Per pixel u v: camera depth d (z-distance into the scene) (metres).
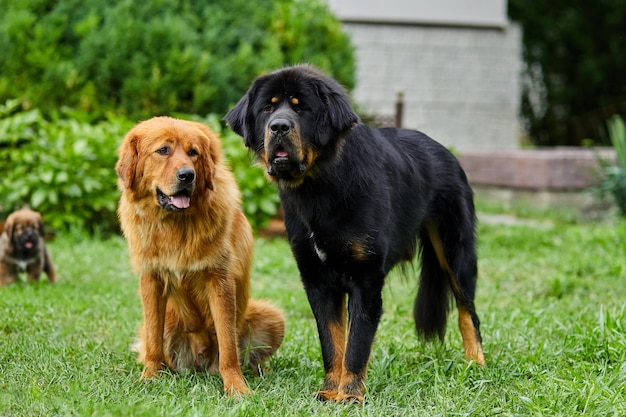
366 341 6.00
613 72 29.16
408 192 6.59
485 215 17.25
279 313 6.95
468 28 23.48
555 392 5.67
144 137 6.09
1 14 14.26
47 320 7.89
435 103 23.52
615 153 17.27
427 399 5.84
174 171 5.86
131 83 13.79
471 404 5.54
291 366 6.80
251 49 14.62
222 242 6.20
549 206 17.55
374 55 23.06
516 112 24.08
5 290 9.40
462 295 7.18
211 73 14.12
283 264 11.50
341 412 5.42
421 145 7.19
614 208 16.64
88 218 13.23
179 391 5.79
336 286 6.20
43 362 6.34
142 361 6.61
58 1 14.59
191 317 6.52
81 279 10.45
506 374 6.36
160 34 13.96
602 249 12.71
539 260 12.09
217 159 6.32
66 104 14.09
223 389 6.12
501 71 23.81
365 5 22.77
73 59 14.17
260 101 6.11
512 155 18.25
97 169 13.13
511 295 10.01
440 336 7.32
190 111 14.09
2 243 10.03
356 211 5.95
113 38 13.89
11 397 5.33
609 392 5.62
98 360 6.51
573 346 6.91
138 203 6.14
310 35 15.27
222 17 14.84
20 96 13.88
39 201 12.49
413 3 23.02
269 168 5.97
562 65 30.09
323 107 5.95
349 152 6.03
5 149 13.17
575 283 10.32
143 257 6.21
